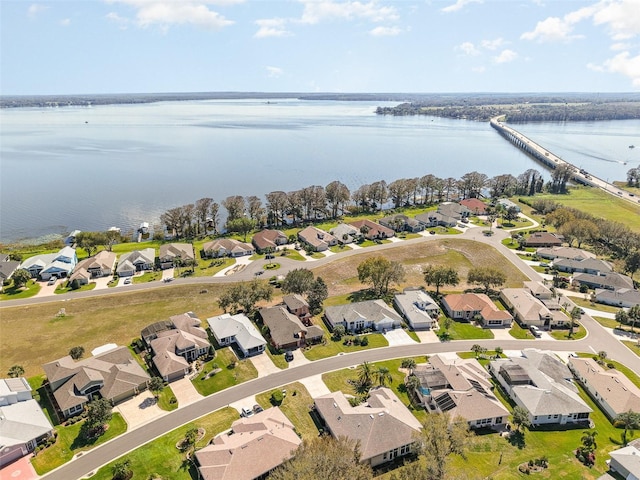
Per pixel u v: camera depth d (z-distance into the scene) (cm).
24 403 6756
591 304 11025
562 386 7475
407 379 7512
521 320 9988
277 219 18262
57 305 10419
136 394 7300
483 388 7288
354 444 5894
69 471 5653
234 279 12138
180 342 8256
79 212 19888
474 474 5653
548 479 5659
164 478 5531
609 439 6538
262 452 5672
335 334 9212
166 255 13250
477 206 19825
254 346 8475
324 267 13100
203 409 6919
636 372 8250
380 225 16812
